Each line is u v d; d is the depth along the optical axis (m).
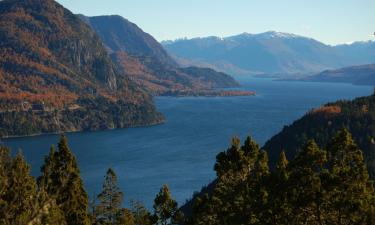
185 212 98.56
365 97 147.00
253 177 45.50
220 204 45.91
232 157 45.91
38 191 24.19
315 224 37.28
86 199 55.59
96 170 177.75
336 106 135.25
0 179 27.88
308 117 132.50
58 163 53.09
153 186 148.75
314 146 38.59
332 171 36.75
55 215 34.78
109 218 62.19
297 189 37.44
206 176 162.88
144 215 60.88
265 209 39.75
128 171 174.12
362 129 112.69
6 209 24.34
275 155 119.81
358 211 34.72
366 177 35.69
